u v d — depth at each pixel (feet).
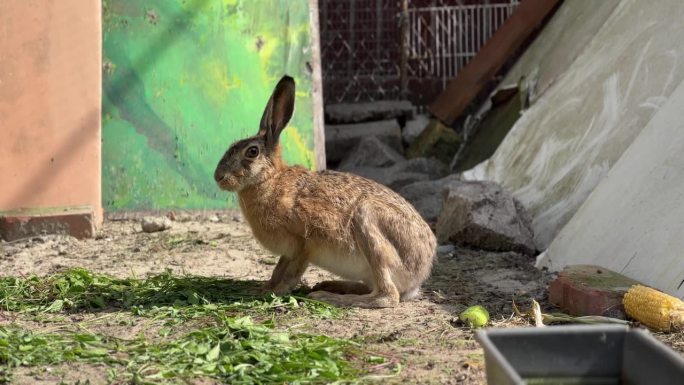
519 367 7.77
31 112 12.46
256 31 13.70
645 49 12.15
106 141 13.24
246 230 12.59
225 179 9.80
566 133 12.56
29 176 12.44
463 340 9.16
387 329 9.39
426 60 17.22
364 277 10.03
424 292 10.39
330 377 8.41
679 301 9.34
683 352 8.93
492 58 15.84
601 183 11.17
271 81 13.66
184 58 13.52
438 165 15.31
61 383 8.34
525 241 11.74
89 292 10.07
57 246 11.89
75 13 12.59
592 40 13.34
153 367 8.57
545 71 14.30
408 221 9.94
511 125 14.38
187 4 13.60
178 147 13.35
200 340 8.96
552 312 9.93
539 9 15.67
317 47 13.82
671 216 10.09
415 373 8.56
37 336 9.04
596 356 7.79
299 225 9.87
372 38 17.24
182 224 12.89
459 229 11.89
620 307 9.59
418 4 17.17
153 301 9.87
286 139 13.56
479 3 17.02
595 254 10.61
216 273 10.96
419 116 17.03
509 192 12.41
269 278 10.80
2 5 12.42
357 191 9.93
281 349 8.77
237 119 13.51
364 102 17.17
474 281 10.82
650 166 10.62
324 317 9.61
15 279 10.40
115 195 13.16
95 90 12.62
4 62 12.42
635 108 11.80
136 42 13.46
